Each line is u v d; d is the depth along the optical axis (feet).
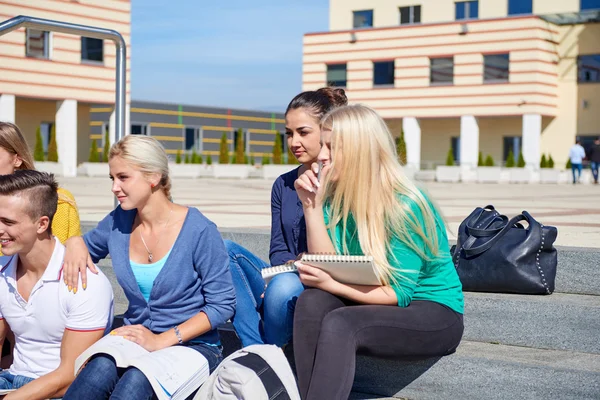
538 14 109.40
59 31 18.40
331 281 11.07
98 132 154.71
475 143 116.06
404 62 120.26
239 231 18.61
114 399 9.92
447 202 44.93
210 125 168.04
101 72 106.63
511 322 13.05
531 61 110.01
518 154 110.83
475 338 13.41
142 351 10.55
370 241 11.09
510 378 11.37
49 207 10.98
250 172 114.32
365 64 123.44
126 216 11.49
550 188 78.89
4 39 96.99
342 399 10.19
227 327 14.17
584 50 112.16
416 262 11.14
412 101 120.16
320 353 10.32
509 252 13.56
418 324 10.94
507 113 112.57
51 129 111.45
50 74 101.60
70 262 11.09
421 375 12.05
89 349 10.42
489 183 102.99
